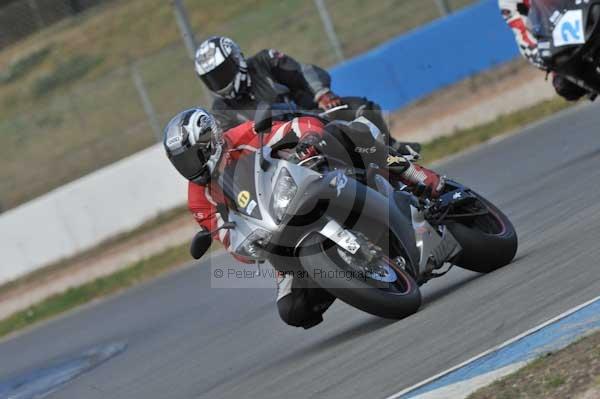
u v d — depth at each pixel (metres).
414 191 21.94
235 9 98.88
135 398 24.25
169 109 77.00
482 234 22.16
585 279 18.00
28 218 62.81
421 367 16.39
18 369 36.34
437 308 20.48
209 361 25.53
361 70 63.03
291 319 21.12
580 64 28.33
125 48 99.06
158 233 58.56
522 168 37.97
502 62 63.06
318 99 27.48
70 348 36.78
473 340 16.83
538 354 14.50
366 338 20.38
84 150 74.50
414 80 63.53
